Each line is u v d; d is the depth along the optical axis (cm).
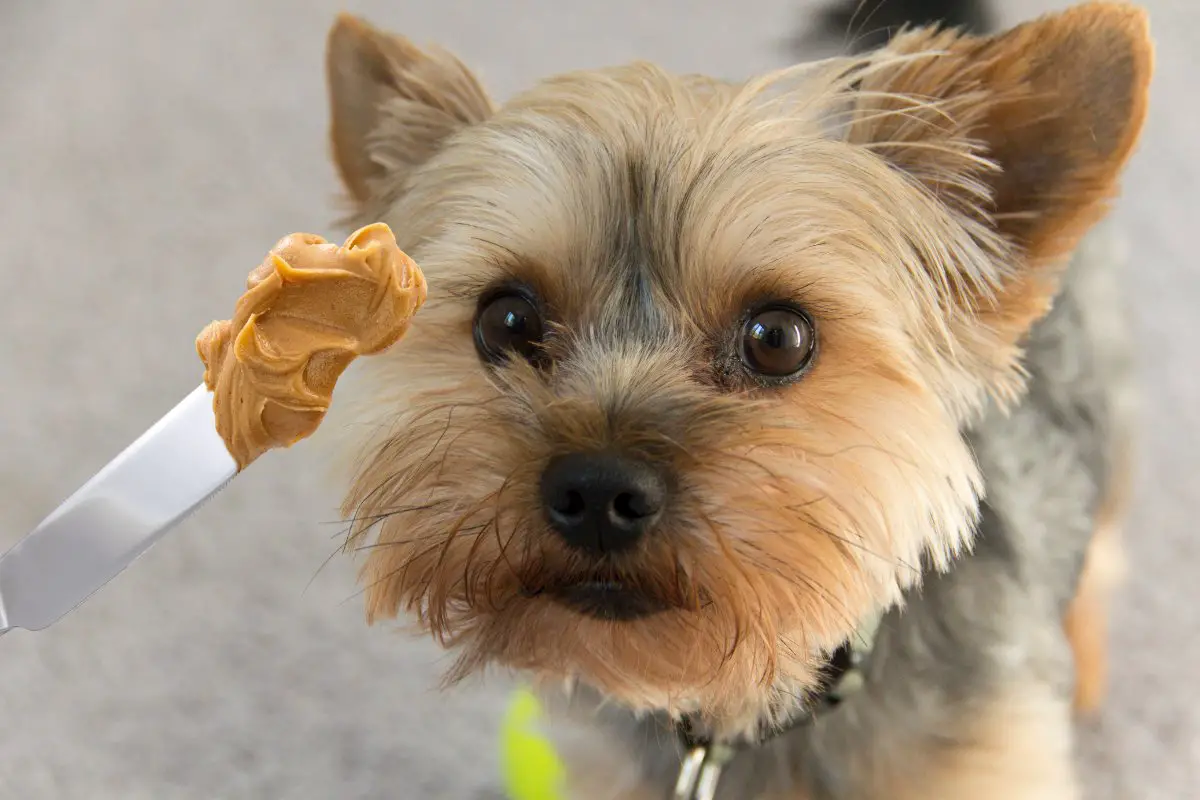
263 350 45
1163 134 95
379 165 57
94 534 46
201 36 112
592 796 58
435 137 57
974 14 66
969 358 54
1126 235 84
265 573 71
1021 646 57
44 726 67
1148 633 68
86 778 65
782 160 52
